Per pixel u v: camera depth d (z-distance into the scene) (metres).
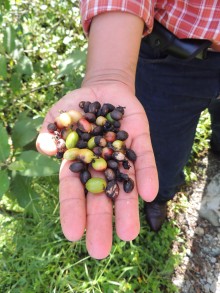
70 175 0.20
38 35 0.45
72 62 0.35
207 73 0.25
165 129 0.29
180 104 0.27
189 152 0.32
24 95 0.42
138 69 0.27
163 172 0.32
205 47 0.23
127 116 0.21
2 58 0.34
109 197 0.19
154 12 0.22
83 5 0.21
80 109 0.22
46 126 0.22
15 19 0.45
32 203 0.31
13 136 0.32
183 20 0.22
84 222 0.18
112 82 0.21
